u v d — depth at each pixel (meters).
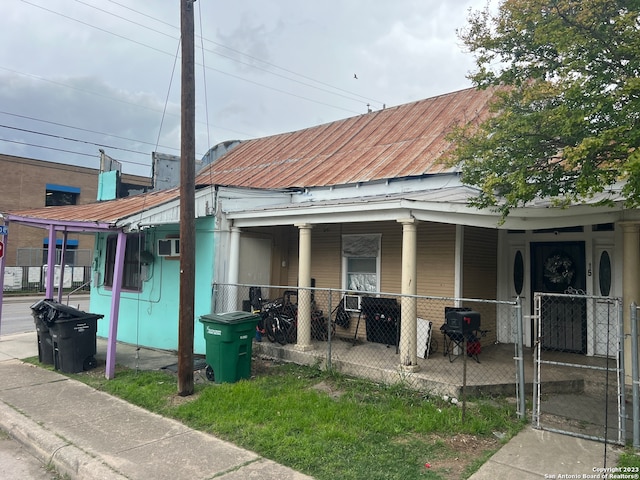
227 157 16.28
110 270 11.69
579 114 4.42
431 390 6.44
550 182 5.28
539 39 4.83
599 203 5.15
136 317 10.66
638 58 4.46
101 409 6.07
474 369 7.17
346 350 8.50
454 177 8.67
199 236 9.59
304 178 11.34
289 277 11.19
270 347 8.70
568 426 5.38
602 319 8.09
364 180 9.74
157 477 4.16
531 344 8.94
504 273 9.33
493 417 5.51
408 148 10.84
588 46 4.65
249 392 6.42
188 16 6.77
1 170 29.84
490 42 5.54
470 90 12.72
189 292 6.62
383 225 9.62
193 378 6.86
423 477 4.11
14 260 29.22
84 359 8.02
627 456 4.50
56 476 4.53
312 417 5.47
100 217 8.30
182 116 6.76
